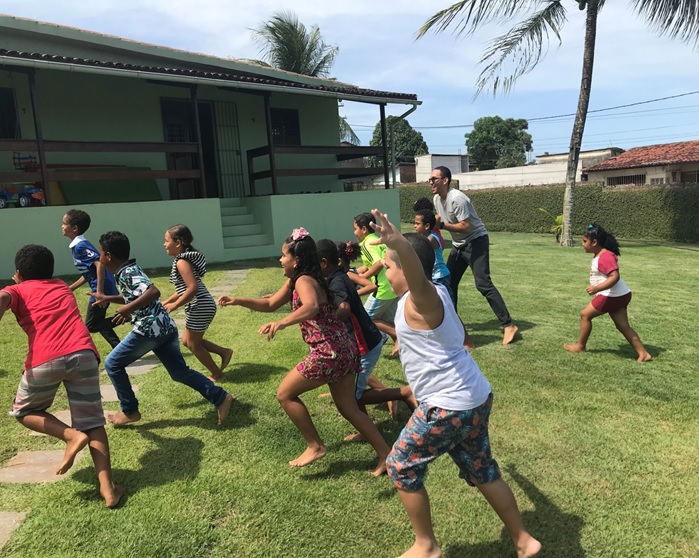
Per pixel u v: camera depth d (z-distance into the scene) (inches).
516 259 499.2
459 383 85.6
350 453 128.3
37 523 100.6
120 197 456.4
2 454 127.9
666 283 374.9
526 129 2224.4
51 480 116.3
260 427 140.4
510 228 908.0
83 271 191.5
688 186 683.4
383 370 184.1
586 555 94.0
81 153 455.2
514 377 177.8
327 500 108.7
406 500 87.9
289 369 184.5
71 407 109.7
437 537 99.7
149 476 117.0
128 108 481.4
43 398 109.7
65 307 114.2
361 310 132.3
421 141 2166.6
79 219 192.4
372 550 95.0
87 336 114.3
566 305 295.1
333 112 624.7
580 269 431.8
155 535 97.3
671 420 145.9
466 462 89.8
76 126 453.1
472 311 280.8
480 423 87.0
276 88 472.4
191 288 157.9
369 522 102.3
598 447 130.6
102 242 136.6
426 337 85.9
